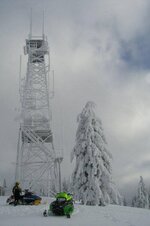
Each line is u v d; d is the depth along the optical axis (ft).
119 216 53.01
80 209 60.75
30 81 144.77
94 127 87.56
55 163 135.44
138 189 201.46
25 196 66.23
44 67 148.46
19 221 45.01
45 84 145.59
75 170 84.53
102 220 47.39
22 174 130.72
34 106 140.77
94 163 81.71
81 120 89.76
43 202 71.31
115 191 80.53
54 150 136.05
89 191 80.28
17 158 129.39
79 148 85.61
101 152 84.89
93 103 91.25
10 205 65.05
